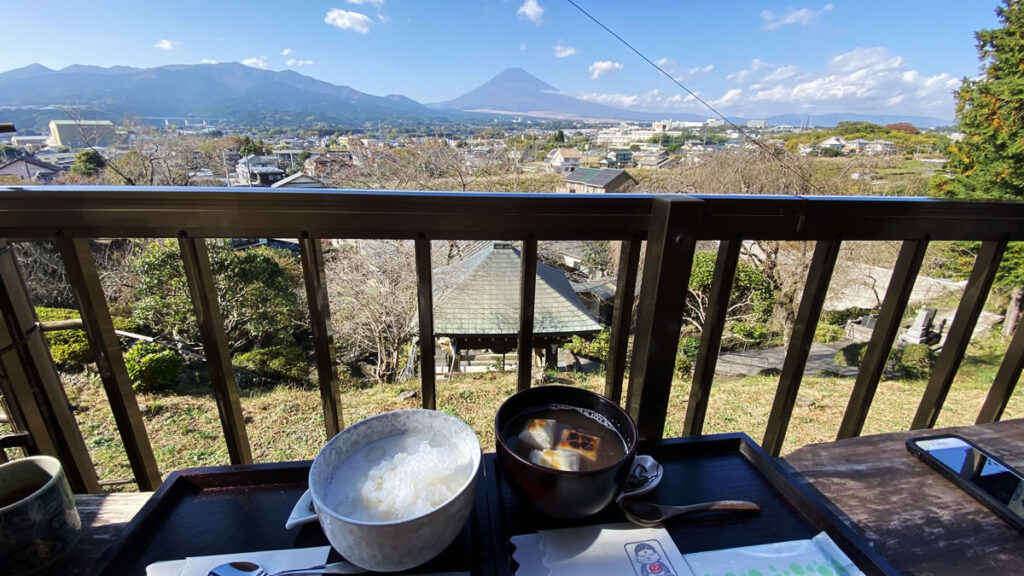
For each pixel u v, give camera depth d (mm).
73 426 912
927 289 8820
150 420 3990
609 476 431
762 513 509
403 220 774
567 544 458
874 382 1089
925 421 1185
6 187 684
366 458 456
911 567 492
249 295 7699
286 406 4480
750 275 8102
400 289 7535
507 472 461
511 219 797
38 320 846
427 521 365
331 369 907
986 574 487
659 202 759
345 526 358
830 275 930
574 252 10406
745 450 618
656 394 851
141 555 452
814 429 3713
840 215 872
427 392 949
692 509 499
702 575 427
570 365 8508
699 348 986
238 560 434
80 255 741
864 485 614
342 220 761
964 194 8297
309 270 805
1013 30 7953
